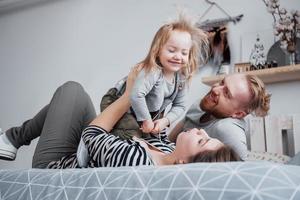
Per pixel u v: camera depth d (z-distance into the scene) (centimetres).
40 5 210
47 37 202
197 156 63
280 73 116
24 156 185
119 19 176
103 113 82
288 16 131
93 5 187
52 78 195
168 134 89
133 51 168
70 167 82
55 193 57
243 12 143
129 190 49
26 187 62
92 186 54
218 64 140
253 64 129
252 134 95
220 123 79
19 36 215
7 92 210
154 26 163
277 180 41
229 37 143
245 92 79
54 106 102
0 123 208
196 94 129
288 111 125
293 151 104
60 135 97
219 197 42
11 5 217
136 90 83
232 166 46
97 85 176
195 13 152
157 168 52
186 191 45
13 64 213
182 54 84
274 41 132
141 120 83
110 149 69
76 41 190
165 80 85
